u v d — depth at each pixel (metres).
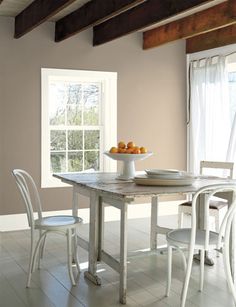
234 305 3.00
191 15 4.97
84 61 5.57
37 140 5.37
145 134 5.99
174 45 6.11
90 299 3.09
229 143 5.41
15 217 5.26
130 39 5.83
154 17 4.32
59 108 5.58
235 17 4.33
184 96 6.21
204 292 3.23
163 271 3.70
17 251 4.28
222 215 5.55
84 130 5.73
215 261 3.96
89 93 5.74
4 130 5.20
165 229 3.97
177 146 6.19
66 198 5.54
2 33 5.13
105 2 4.10
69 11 4.84
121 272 3.04
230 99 5.89
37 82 5.34
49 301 3.04
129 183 3.41
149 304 3.01
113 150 3.62
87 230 5.19
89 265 3.48
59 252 4.21
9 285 3.34
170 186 3.25
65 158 5.64
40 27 5.31
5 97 5.19
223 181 3.57
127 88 5.85
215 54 5.73
